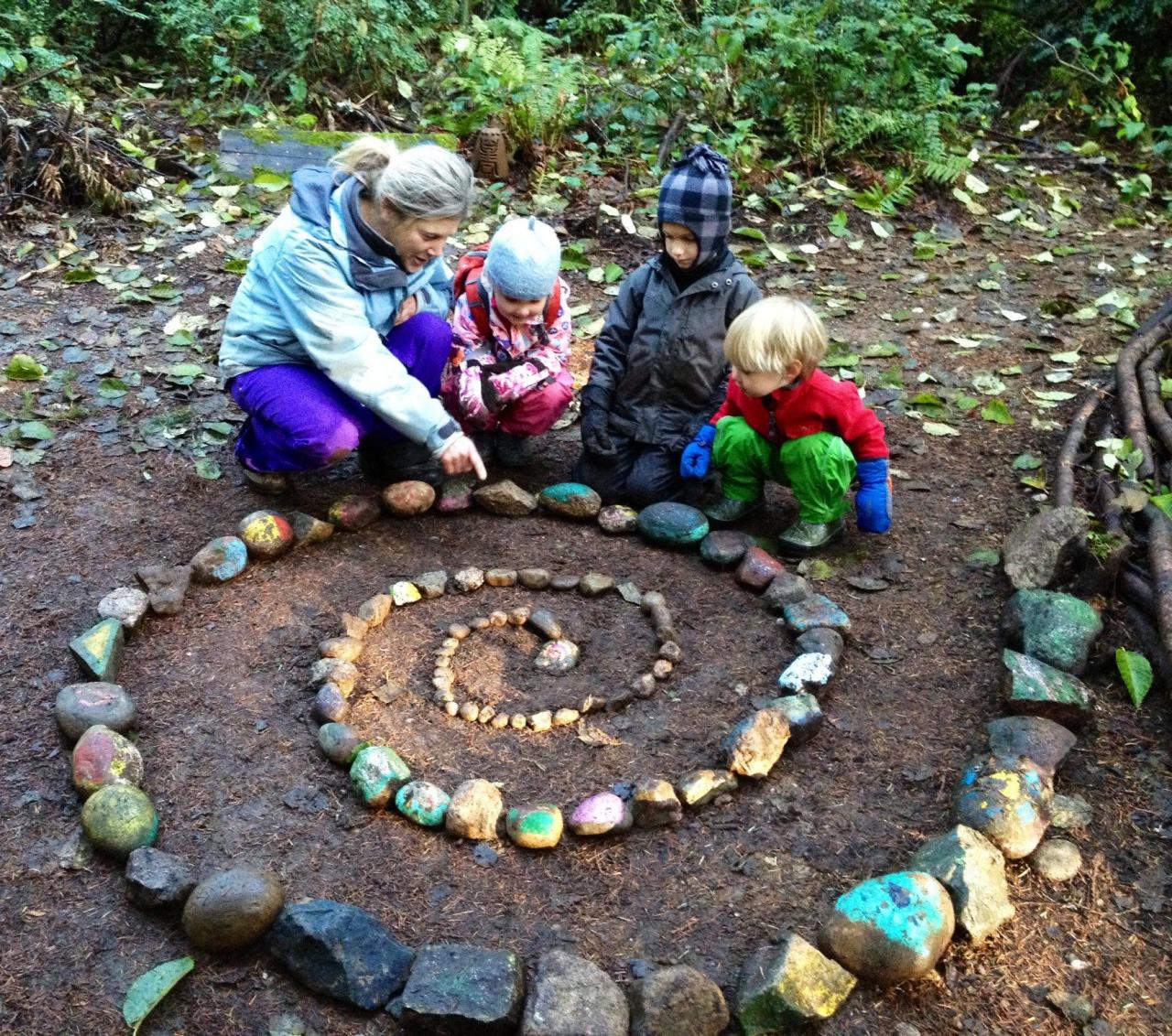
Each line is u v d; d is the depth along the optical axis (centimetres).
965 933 218
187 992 208
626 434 359
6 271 483
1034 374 451
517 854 238
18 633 291
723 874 235
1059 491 356
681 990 200
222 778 252
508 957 206
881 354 462
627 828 243
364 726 269
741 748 254
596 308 497
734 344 305
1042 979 214
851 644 301
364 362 304
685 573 331
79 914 221
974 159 656
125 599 296
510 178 609
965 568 333
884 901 213
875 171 634
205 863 231
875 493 329
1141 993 212
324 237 296
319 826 242
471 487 360
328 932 207
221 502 351
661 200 328
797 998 201
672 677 290
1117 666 290
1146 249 592
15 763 254
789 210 590
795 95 653
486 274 332
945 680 289
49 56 616
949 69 693
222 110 644
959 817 241
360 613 301
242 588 313
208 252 514
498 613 307
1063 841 241
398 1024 202
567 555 338
